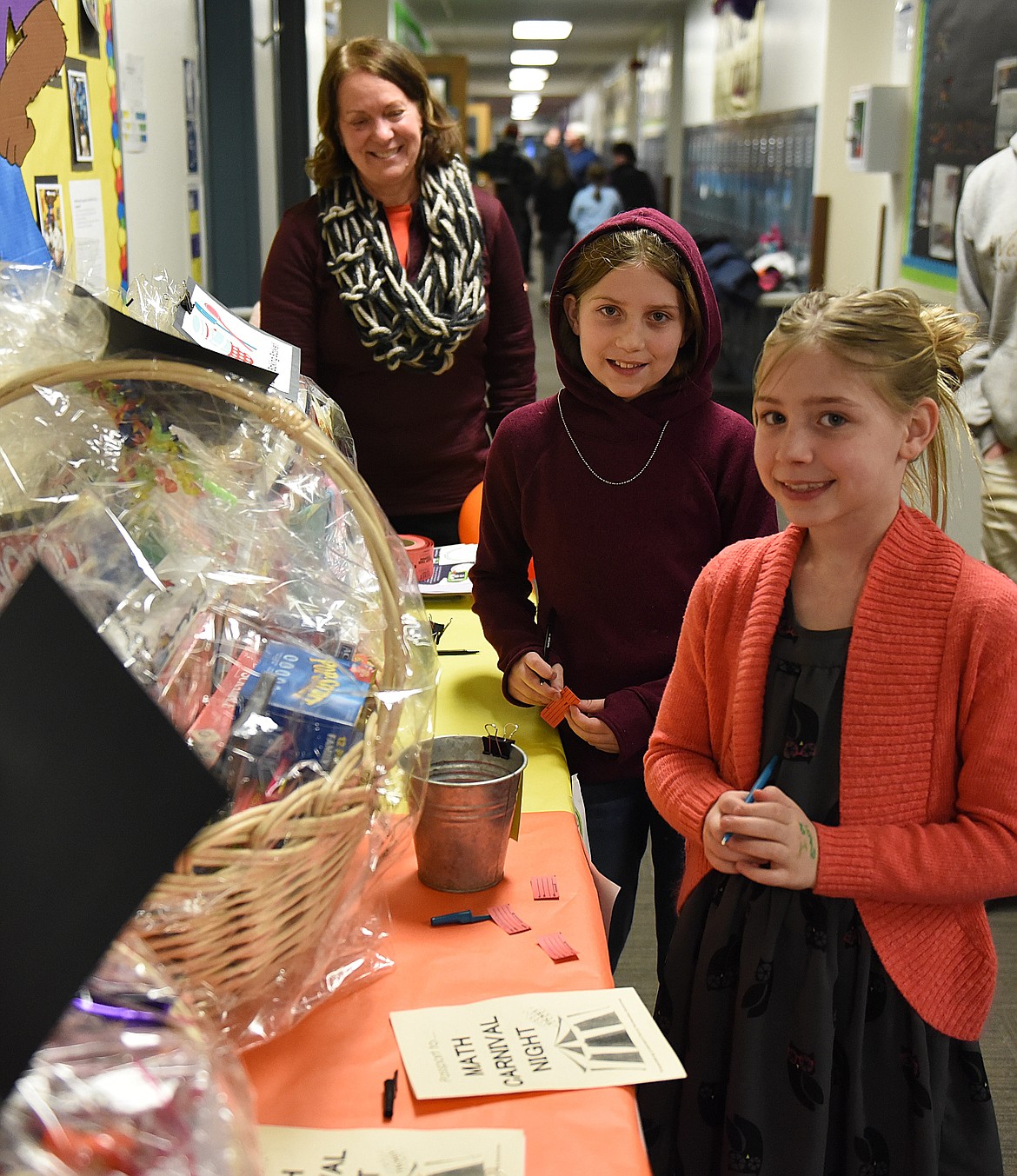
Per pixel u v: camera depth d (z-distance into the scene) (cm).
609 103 1984
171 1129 51
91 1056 54
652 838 156
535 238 1852
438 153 209
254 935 72
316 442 85
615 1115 73
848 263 600
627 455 140
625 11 1198
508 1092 75
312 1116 73
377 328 199
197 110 286
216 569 88
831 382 95
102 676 52
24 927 49
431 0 1116
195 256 285
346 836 79
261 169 393
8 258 127
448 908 98
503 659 142
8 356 85
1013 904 240
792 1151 101
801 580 106
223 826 71
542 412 146
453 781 104
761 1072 102
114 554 83
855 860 98
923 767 100
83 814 50
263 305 205
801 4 645
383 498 218
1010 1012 206
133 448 92
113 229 201
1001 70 325
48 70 163
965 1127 105
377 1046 80
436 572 183
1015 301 248
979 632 97
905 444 101
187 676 80
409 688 91
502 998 84
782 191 700
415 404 210
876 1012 101
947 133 370
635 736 136
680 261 131
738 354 703
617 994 85
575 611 145
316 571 97
